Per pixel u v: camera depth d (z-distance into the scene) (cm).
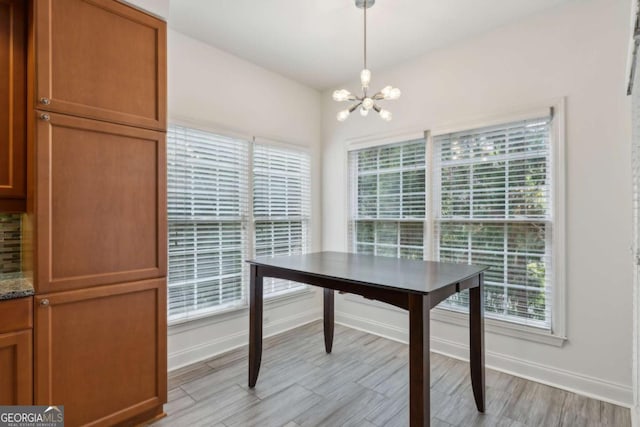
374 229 353
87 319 177
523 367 256
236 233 317
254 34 275
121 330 189
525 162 256
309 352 303
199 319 287
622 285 217
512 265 262
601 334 224
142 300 198
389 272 202
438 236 303
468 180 286
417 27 264
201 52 288
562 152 237
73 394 172
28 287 163
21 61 173
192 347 283
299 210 377
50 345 165
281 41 286
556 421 201
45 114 164
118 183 188
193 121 281
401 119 327
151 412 203
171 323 269
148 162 200
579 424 198
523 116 253
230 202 312
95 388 179
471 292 212
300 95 376
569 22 235
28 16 171
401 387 242
